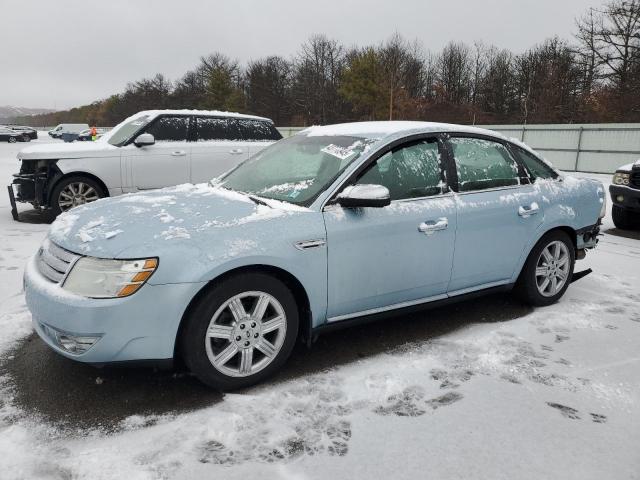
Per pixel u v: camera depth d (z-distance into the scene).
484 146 3.88
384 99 46.19
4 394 2.75
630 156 19.48
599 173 20.33
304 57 58.38
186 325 2.66
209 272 2.62
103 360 2.57
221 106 59.47
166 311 2.57
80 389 2.81
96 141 7.93
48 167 7.29
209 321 2.68
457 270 3.60
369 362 3.21
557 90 38.06
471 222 3.59
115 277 2.53
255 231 2.81
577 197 4.27
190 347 2.67
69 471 2.17
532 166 4.16
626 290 4.78
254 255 2.74
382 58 49.03
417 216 3.34
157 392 2.80
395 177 3.36
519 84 44.88
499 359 3.28
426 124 3.66
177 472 2.17
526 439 2.45
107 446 2.33
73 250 2.68
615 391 2.91
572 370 3.15
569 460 2.30
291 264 2.86
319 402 2.74
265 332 2.88
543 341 3.57
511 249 3.87
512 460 2.29
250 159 4.14
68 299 2.53
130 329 2.54
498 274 3.86
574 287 4.85
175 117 8.05
